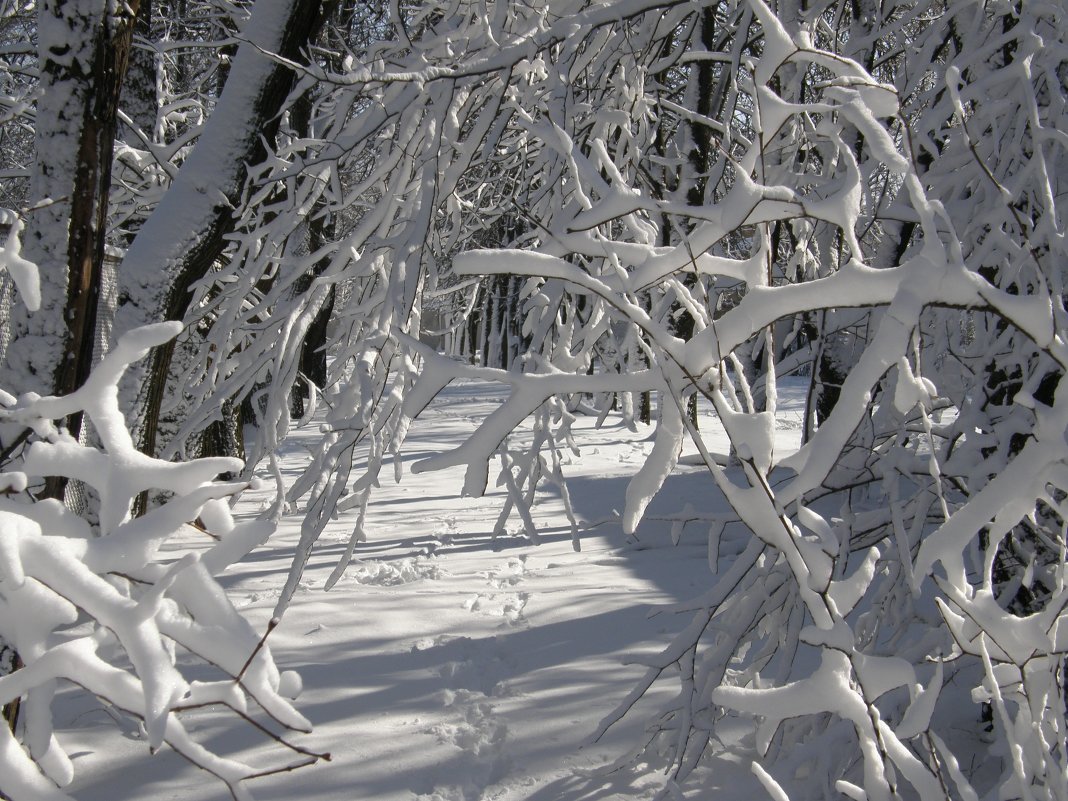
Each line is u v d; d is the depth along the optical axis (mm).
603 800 2992
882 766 2086
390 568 5984
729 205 1925
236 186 4668
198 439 6418
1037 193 3150
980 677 3113
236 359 3926
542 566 6027
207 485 1806
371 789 3078
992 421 3166
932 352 3320
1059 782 2072
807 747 2826
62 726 3555
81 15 2996
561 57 3350
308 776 3168
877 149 1915
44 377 2986
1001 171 3211
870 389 1777
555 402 3422
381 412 3156
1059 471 1936
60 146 3010
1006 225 3234
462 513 8094
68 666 1651
